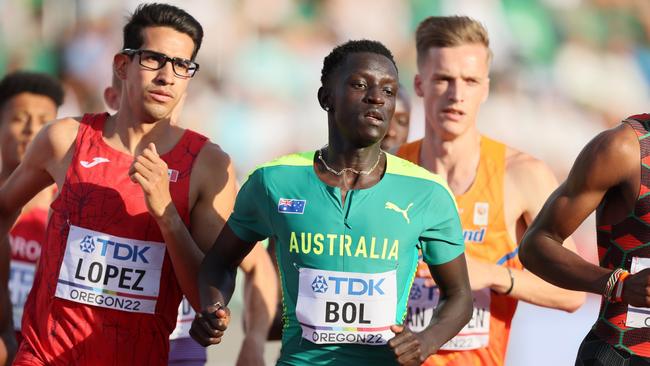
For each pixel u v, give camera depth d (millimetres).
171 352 18875
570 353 32938
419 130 45719
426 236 13594
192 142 15953
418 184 13555
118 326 15398
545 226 14078
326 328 13172
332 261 13227
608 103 50281
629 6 51406
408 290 13625
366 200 13344
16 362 15562
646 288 12711
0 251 17203
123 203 15438
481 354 18047
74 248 15422
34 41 42906
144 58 15352
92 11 43062
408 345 12344
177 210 15555
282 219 13445
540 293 17781
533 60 48875
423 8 47688
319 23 46156
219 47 43625
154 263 15469
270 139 44031
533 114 48312
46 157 15938
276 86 44562
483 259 18406
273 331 19766
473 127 18906
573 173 13859
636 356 13516
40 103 22453
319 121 45188
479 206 18531
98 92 42594
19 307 21609
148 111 15398
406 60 47281
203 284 14008
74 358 15328
